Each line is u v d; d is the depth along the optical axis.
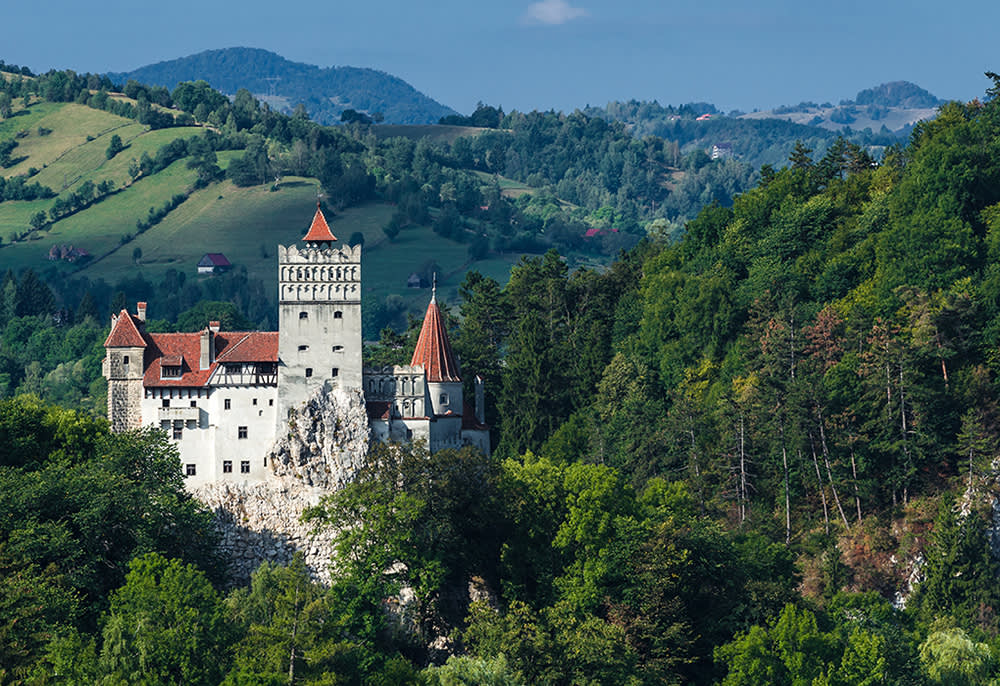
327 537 159.12
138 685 121.75
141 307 169.50
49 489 144.12
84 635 129.00
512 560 159.75
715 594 155.12
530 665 138.88
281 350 163.75
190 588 134.12
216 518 159.38
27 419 166.00
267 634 128.88
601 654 138.75
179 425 163.00
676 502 173.75
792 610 146.00
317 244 167.25
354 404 163.75
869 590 175.88
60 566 138.00
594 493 160.25
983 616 172.00
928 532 179.62
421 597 153.38
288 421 163.00
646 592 150.62
